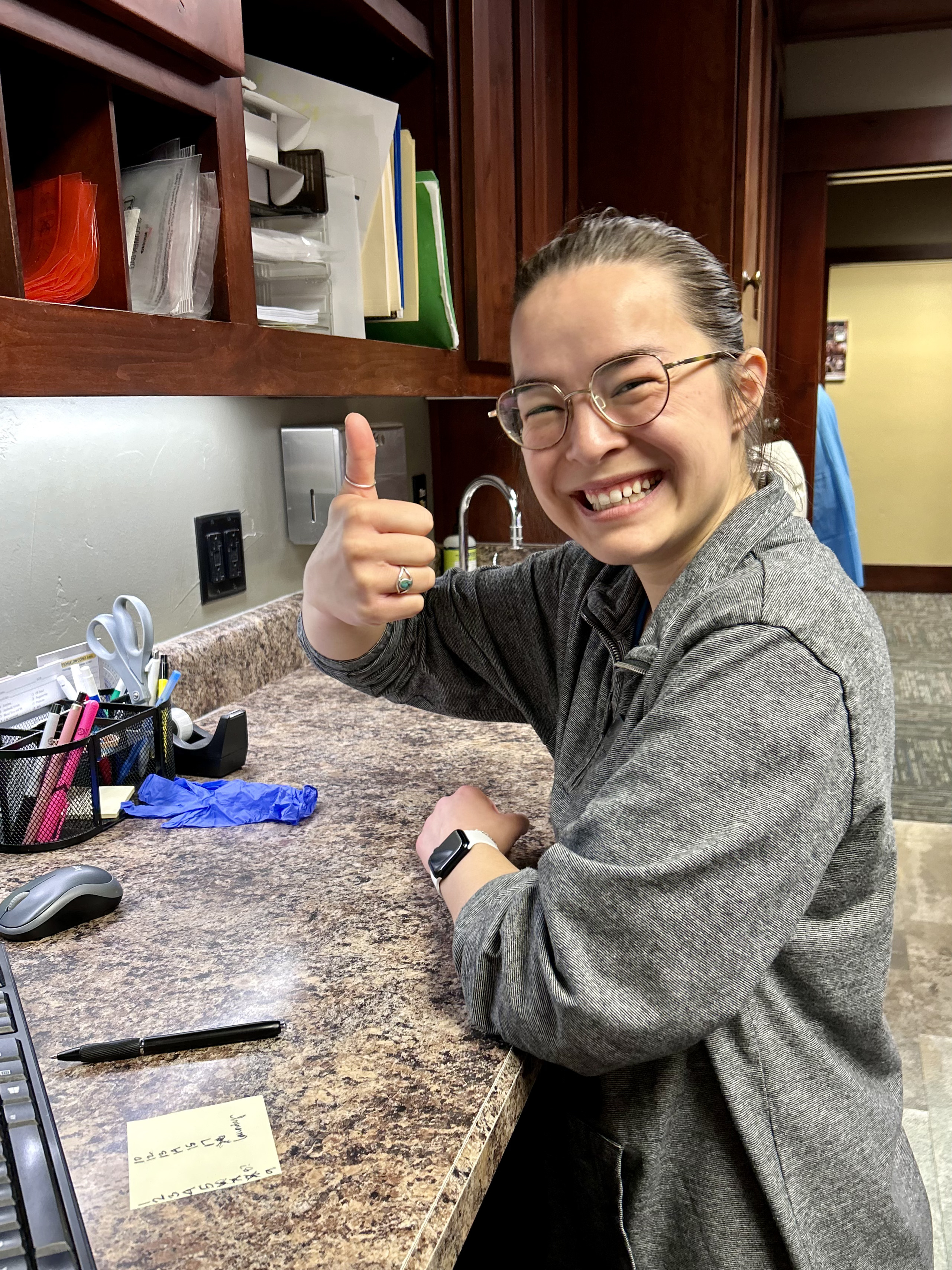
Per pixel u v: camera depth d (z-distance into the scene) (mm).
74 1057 678
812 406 3951
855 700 663
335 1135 611
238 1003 752
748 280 2301
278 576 1809
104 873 909
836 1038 778
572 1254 886
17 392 735
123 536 1381
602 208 2215
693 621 708
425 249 1447
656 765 649
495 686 1094
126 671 1213
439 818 981
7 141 733
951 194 6094
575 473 775
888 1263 784
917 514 6789
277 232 1172
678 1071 751
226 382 981
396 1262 517
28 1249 488
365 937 845
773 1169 723
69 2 760
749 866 622
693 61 2109
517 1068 680
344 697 1604
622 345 727
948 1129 1832
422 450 2281
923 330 6500
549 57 1917
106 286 879
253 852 1024
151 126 1000
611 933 632
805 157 3824
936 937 2488
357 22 1314
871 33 3621
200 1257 523
